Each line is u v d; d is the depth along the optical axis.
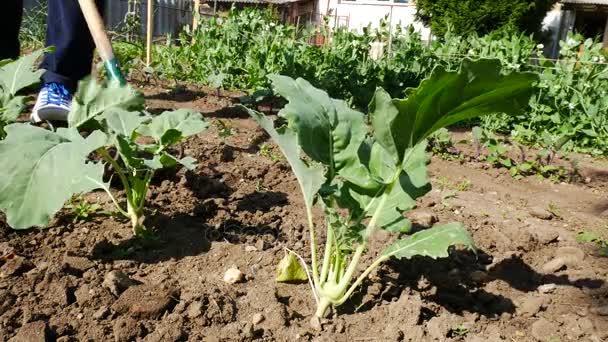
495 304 2.27
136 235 2.44
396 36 8.10
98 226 2.53
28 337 1.72
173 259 2.33
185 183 3.14
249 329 1.88
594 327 2.13
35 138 2.03
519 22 15.70
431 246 1.85
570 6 19.55
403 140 1.85
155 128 2.57
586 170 4.98
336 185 2.07
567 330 2.10
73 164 1.96
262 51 7.47
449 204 3.50
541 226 3.27
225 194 3.17
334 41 8.05
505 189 4.12
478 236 2.98
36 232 2.40
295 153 2.01
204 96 6.41
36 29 9.04
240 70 7.23
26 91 4.83
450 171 4.47
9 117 2.49
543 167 4.56
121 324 1.83
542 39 17.66
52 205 1.90
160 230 2.57
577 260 2.71
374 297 2.15
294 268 2.23
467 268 2.56
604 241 3.07
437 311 2.13
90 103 2.42
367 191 2.04
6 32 3.98
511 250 2.84
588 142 6.20
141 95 2.44
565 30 20.39
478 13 15.45
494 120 6.46
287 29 8.23
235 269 2.22
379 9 21.23
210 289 2.09
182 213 2.78
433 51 7.54
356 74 6.56
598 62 6.55
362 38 7.63
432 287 2.22
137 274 2.18
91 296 1.94
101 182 2.38
